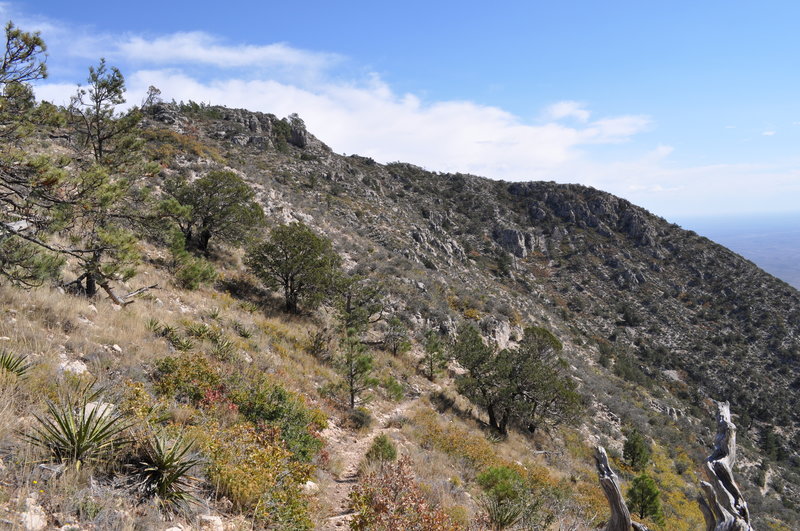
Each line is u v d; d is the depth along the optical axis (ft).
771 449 205.05
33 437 15.14
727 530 12.65
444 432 56.03
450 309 131.44
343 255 131.95
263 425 31.01
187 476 17.13
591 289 327.47
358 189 256.52
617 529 15.48
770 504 132.77
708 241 397.60
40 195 29.53
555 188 441.27
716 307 326.24
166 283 64.80
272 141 272.72
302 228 87.81
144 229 41.83
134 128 42.65
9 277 33.55
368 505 23.45
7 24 26.35
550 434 93.20
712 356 271.90
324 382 58.90
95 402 20.53
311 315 90.99
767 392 246.47
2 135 28.02
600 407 124.67
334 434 43.62
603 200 424.05
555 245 378.12
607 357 214.90
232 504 18.47
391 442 40.50
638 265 361.30
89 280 45.27
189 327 48.65
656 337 285.84
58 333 32.35
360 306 95.04
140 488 15.43
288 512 19.39
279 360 56.49
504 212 403.13
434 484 32.78
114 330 38.32
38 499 12.62
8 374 20.21
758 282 346.95
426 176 447.01
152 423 19.40
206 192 90.53
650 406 165.07
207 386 33.65
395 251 169.07
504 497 32.40
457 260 241.35
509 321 146.82
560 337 193.77
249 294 85.92
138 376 30.96
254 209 94.43
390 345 94.22
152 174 42.80
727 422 14.52
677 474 109.50
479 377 84.79
